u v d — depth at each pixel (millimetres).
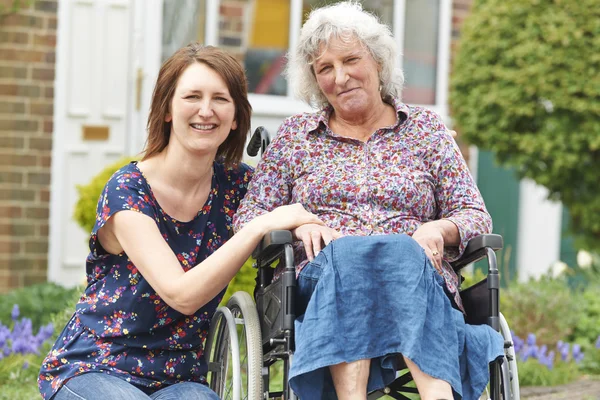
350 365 3260
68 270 7891
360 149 3922
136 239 3428
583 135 8172
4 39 7719
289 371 3275
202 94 3521
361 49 3852
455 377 3232
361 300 3275
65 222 7883
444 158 3908
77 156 7906
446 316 3309
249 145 4211
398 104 3980
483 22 8352
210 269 3377
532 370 6305
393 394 3633
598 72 8086
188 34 7953
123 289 3488
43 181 7840
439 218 3965
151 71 7848
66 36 7848
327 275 3307
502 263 9633
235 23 8070
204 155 3574
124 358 3469
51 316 6273
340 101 3889
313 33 3859
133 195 3496
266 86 8141
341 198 3832
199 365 3623
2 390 5383
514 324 7016
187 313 3400
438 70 8734
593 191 8500
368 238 3340
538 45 8133
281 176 3934
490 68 8273
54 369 3477
